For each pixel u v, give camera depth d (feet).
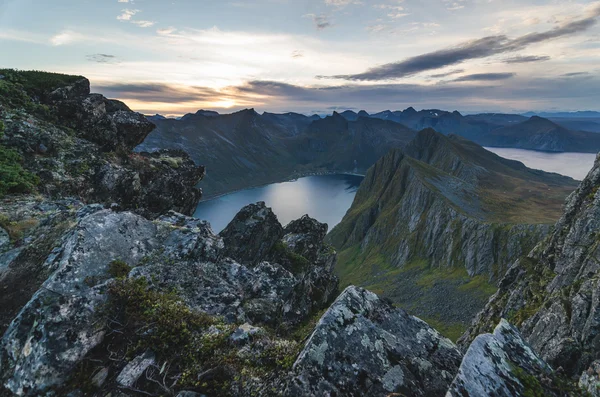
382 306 27.81
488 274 422.00
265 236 106.83
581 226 146.51
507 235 447.42
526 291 167.94
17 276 31.07
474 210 609.83
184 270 39.19
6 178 57.93
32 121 76.74
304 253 123.95
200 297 37.37
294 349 26.37
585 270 123.44
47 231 38.88
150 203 89.61
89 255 32.91
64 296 26.40
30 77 87.71
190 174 104.53
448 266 506.07
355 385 20.57
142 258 38.04
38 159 69.21
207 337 27.68
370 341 23.43
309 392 19.97
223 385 23.29
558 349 95.35
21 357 22.84
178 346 26.68
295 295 61.57
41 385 21.84
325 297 92.07
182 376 23.97
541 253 188.14
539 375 19.85
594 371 35.83
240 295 41.86
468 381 18.90
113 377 23.94
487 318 187.73
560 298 120.98
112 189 78.28
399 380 21.17
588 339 91.30
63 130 81.92
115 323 27.25
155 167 94.99
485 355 20.62
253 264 99.50
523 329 137.59
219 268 45.93
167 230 44.83
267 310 43.96
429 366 22.75
